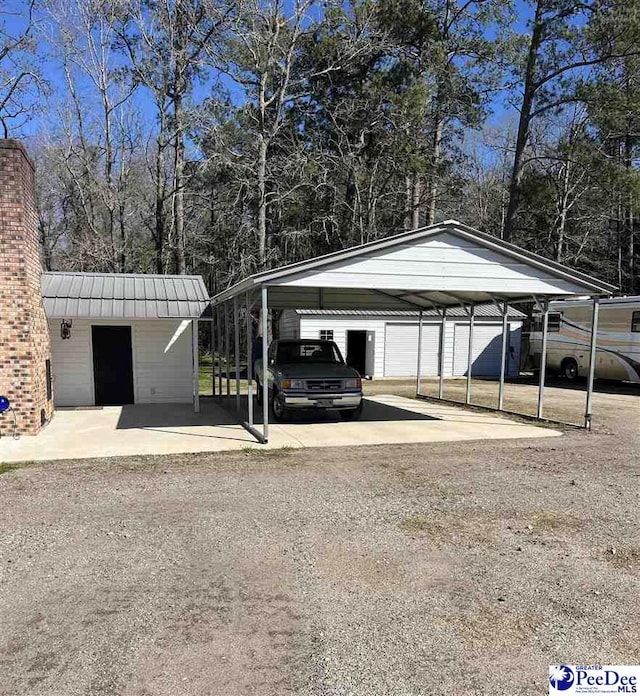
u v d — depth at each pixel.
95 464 7.51
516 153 24.50
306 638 3.21
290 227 23.38
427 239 9.19
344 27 23.73
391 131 23.69
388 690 2.74
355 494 6.10
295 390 10.53
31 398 9.47
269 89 24.08
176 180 24.36
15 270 9.35
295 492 6.17
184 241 26.00
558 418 11.76
